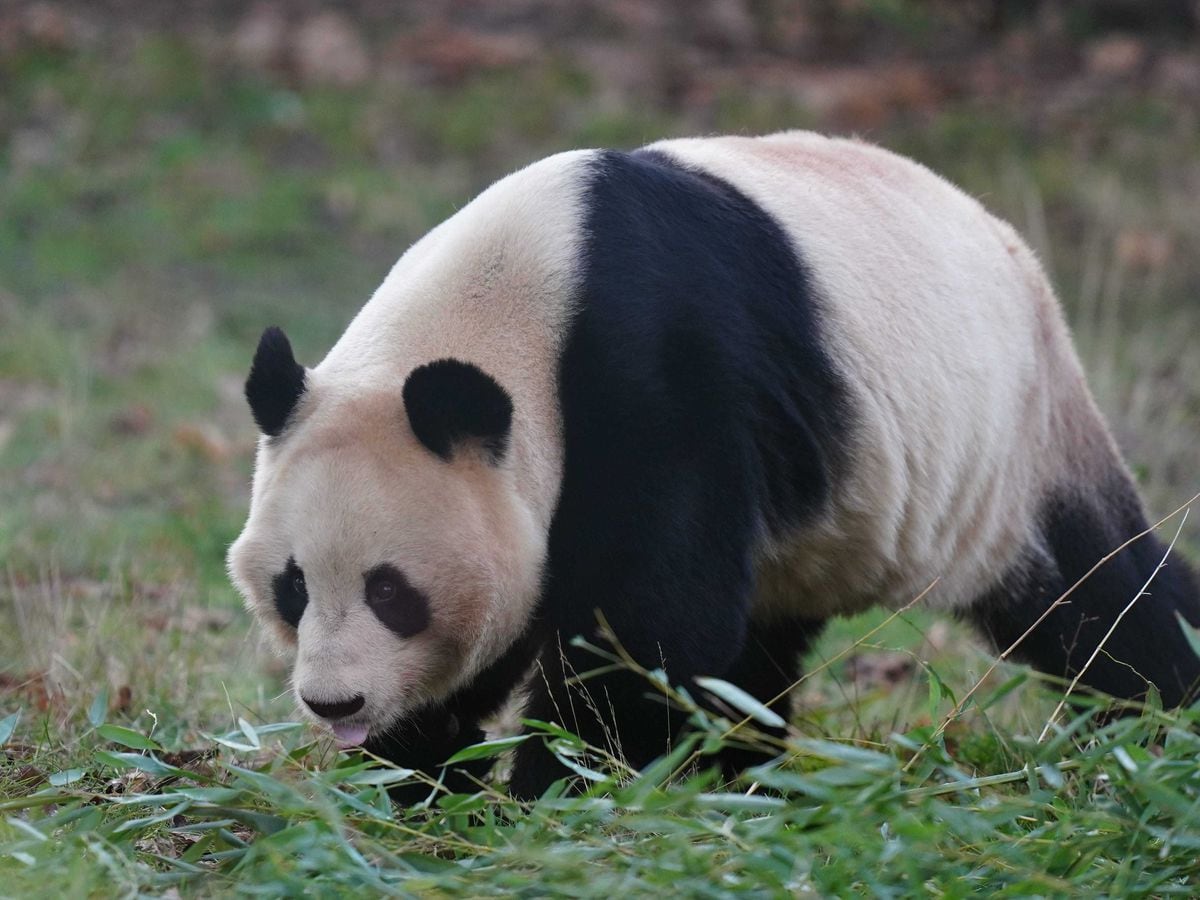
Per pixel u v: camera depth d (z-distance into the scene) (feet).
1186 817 25.17
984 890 26.17
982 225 41.70
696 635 32.86
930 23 130.11
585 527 32.68
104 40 117.50
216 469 68.28
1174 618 42.04
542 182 34.53
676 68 117.08
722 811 29.71
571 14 127.03
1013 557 40.88
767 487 34.76
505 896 25.11
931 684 29.48
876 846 25.02
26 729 37.91
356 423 31.45
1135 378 75.72
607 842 26.63
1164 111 110.22
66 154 103.91
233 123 108.58
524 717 34.30
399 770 28.94
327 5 126.52
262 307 88.02
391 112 110.22
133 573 51.26
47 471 65.77
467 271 33.60
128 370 79.25
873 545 37.50
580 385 32.63
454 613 31.32
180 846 29.71
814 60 122.93
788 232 36.45
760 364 34.42
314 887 25.39
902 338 37.47
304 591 31.14
